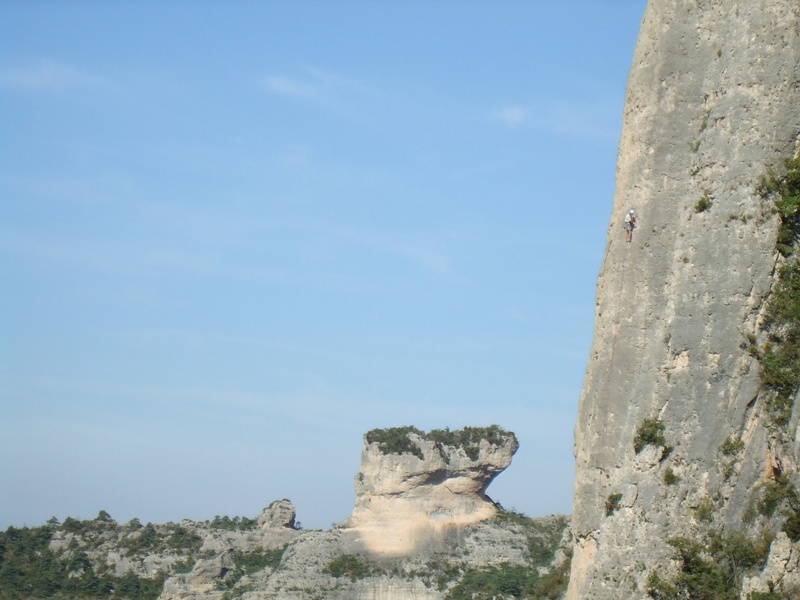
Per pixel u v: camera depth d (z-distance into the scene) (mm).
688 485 43062
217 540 195625
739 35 45062
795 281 42750
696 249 44344
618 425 44844
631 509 43750
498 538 166500
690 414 43469
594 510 44875
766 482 42281
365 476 176250
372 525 172750
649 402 44250
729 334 43188
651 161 45938
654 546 42969
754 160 43875
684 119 45781
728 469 42656
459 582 160500
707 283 43875
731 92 44781
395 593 161250
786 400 42250
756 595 40906
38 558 192000
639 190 46031
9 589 182875
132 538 197625
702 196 44656
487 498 176875
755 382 42719
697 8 46250
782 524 41500
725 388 43094
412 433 176125
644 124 46406
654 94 46344
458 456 174125
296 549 173375
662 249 45219
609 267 46375
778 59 44250
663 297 44906
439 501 173125
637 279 45406
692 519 42719
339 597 164000
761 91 44281
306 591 164750
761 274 43125
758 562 41500
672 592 41969
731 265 43562
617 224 46500
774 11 44625
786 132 43750
